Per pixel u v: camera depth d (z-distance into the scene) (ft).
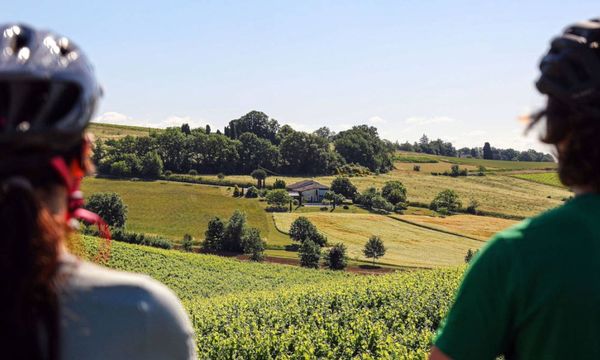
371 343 53.72
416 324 62.49
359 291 85.25
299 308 75.61
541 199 513.86
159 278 206.39
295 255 313.94
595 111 5.75
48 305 4.58
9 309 4.41
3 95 4.59
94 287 4.81
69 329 4.66
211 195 472.03
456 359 5.86
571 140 5.93
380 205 457.68
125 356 4.80
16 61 4.58
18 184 4.57
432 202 464.24
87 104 4.94
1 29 4.85
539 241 5.73
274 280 216.33
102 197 370.32
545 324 5.62
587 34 5.84
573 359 5.57
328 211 445.37
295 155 605.31
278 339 54.08
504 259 5.78
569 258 5.61
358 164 650.84
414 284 92.48
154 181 507.30
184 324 5.17
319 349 51.98
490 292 5.81
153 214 408.26
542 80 6.07
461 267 125.39
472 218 433.89
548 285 5.59
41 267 4.49
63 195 4.95
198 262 236.84
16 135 4.56
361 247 335.47
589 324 5.52
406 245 344.49
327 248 328.70
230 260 252.62
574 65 5.85
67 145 4.90
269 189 510.58
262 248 310.65
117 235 298.35
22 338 4.43
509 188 565.94
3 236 4.44
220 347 54.70
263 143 602.03
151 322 4.90
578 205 5.91
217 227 323.78
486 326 5.82
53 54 4.80
